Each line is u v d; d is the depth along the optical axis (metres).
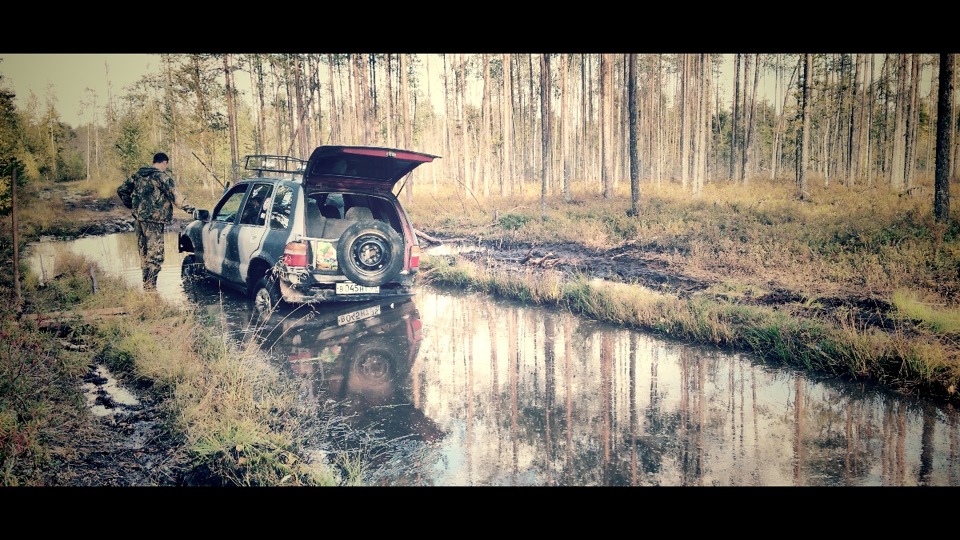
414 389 5.20
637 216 16.53
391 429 4.35
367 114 26.08
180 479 3.61
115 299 7.61
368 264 7.36
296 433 4.24
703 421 4.55
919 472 3.72
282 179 7.86
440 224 19.47
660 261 11.77
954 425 4.48
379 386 5.27
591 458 3.90
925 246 10.69
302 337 6.81
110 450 3.94
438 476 3.65
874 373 5.64
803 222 14.50
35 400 4.48
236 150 23.72
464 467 3.77
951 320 6.88
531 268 11.44
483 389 5.22
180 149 26.47
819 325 6.73
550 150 32.69
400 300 9.20
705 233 13.41
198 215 8.95
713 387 5.34
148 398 4.81
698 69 22.89
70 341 6.19
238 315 7.62
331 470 3.64
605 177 23.03
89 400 4.75
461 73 30.00
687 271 10.74
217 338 5.95
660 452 4.01
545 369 5.82
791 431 4.36
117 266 10.84
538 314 8.34
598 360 6.14
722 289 9.22
